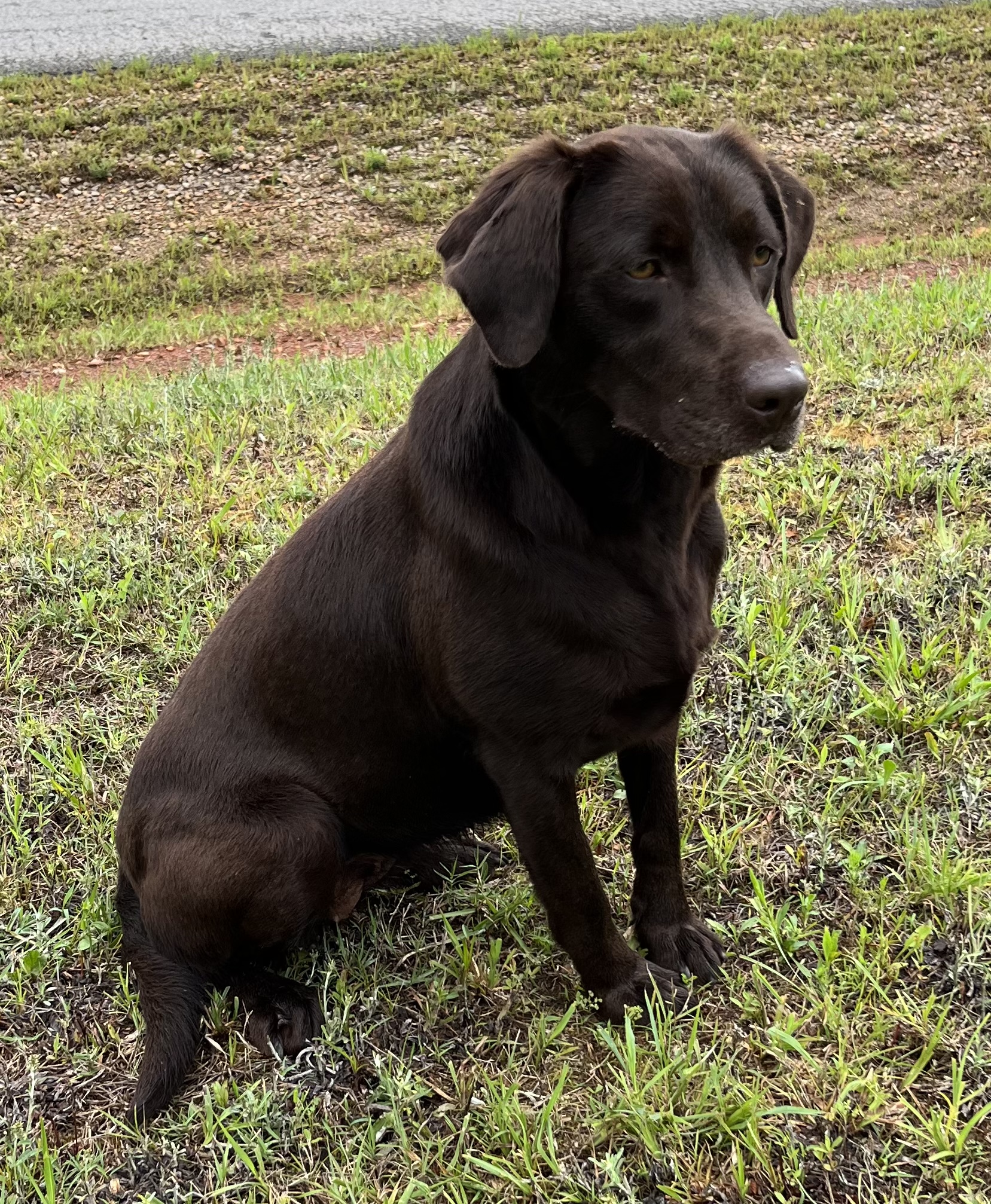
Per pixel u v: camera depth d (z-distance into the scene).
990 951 1.38
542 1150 1.27
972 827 1.49
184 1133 1.34
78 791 1.64
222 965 1.45
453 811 1.48
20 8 6.83
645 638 1.32
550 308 1.25
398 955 1.48
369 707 1.42
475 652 1.32
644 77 5.91
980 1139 1.26
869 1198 1.23
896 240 4.85
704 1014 1.39
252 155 5.53
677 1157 1.27
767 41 6.21
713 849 1.50
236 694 1.46
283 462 2.20
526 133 5.56
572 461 1.29
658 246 1.25
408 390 2.48
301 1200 1.29
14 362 4.10
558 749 1.34
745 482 1.97
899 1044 1.33
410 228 5.13
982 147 5.50
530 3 6.79
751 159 1.33
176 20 6.62
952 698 1.59
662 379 1.25
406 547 1.37
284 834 1.42
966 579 1.73
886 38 6.19
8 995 1.46
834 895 1.46
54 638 1.84
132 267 4.87
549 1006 1.42
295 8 6.80
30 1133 1.35
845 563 1.77
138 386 2.96
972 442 2.00
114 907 1.53
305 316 4.36
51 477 2.19
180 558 1.94
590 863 1.37
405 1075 1.36
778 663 1.66
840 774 1.55
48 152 5.50
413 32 6.36
